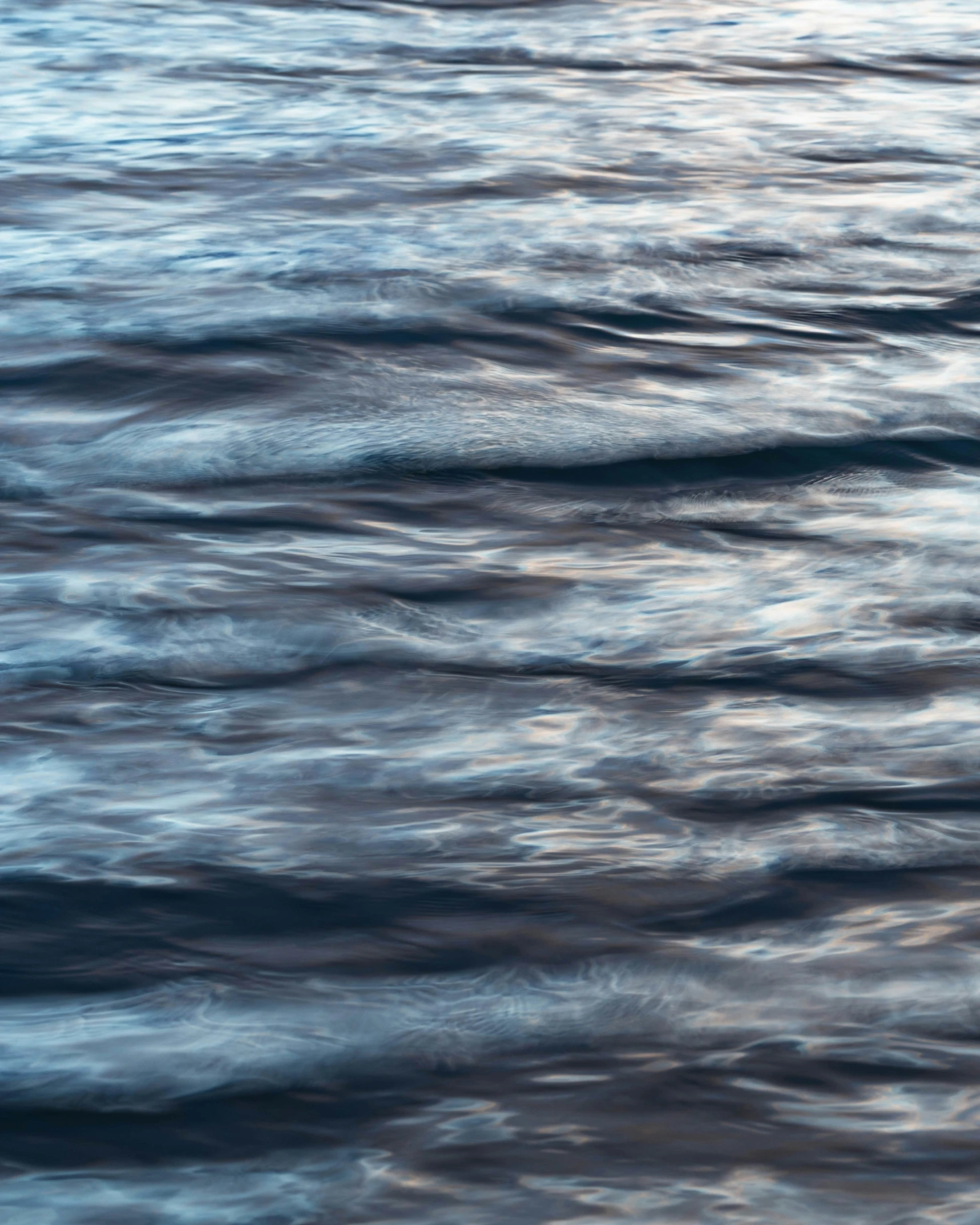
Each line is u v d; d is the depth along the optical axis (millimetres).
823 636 6410
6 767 5445
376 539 7281
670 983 4402
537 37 17266
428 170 12773
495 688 6031
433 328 9656
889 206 12156
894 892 4777
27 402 8594
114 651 6246
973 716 5777
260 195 12062
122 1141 3850
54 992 4375
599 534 7371
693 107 14805
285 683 6055
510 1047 4168
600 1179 3725
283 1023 4254
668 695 5977
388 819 5172
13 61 15703
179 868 4898
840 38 17562
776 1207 3633
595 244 11188
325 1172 3758
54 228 11250
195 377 8898
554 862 4941
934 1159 3766
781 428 8461
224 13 17859
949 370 9273
